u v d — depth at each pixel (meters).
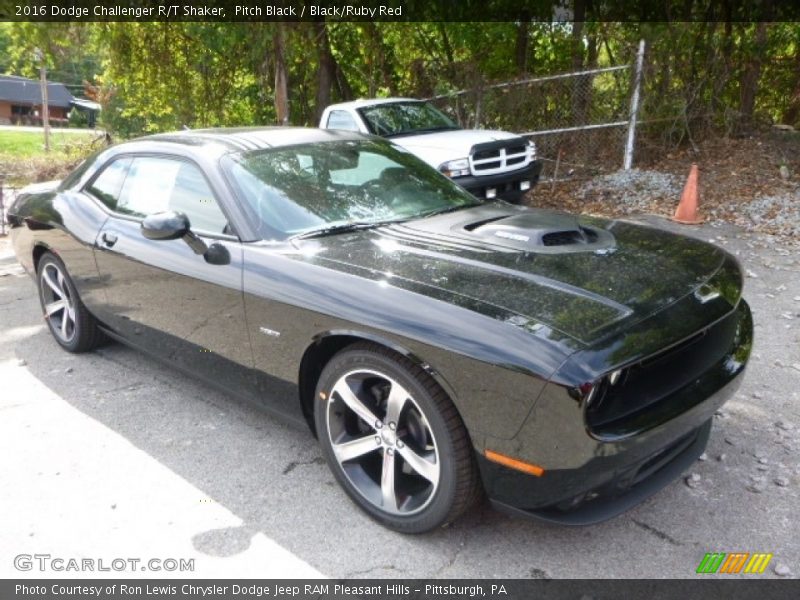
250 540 2.74
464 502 2.53
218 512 2.93
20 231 4.85
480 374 2.28
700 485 2.99
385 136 8.77
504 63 13.16
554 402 2.14
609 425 2.23
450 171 7.83
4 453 3.45
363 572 2.54
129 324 3.97
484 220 3.36
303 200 3.35
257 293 2.99
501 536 2.71
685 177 9.53
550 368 2.14
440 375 2.38
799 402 3.71
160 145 3.88
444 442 2.46
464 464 2.46
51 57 13.47
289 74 13.59
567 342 2.20
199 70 14.38
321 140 3.89
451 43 13.84
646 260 2.82
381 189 3.61
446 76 12.52
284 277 2.91
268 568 2.58
